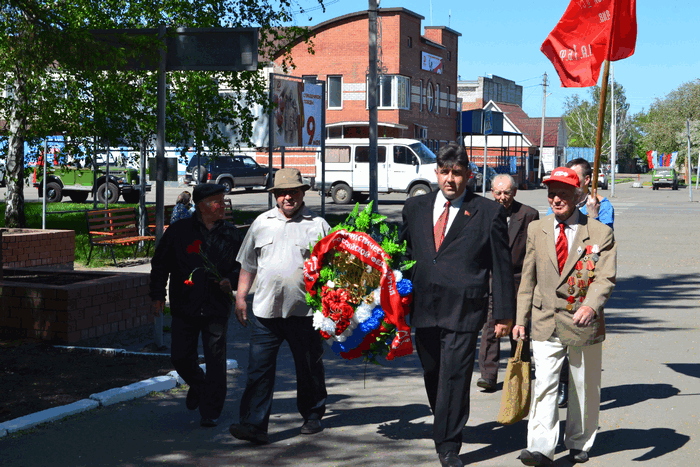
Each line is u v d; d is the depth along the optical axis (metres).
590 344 4.92
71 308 7.84
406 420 5.97
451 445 4.92
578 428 5.07
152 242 17.61
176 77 17.47
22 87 15.02
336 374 7.42
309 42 20.83
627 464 5.02
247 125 19.31
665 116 81.56
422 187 34.69
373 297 5.18
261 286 5.47
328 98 48.81
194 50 8.35
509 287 4.96
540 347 5.03
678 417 5.99
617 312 10.84
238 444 5.43
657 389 6.80
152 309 8.84
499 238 4.93
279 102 19.83
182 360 5.89
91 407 6.13
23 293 7.96
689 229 24.42
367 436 5.59
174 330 5.91
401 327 5.08
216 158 19.78
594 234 4.94
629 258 17.20
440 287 4.94
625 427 5.77
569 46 7.47
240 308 5.57
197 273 5.78
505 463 5.07
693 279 14.12
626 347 8.53
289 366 7.70
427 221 5.07
